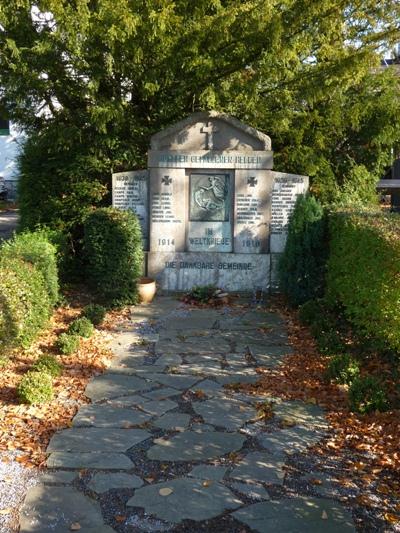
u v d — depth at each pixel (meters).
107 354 7.15
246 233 10.36
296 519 3.79
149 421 5.29
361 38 11.50
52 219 10.61
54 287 8.51
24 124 10.92
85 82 9.87
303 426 5.17
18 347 6.96
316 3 8.95
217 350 7.37
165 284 10.38
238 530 3.68
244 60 9.90
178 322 8.62
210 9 10.02
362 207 9.62
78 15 8.48
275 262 10.33
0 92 10.23
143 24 8.88
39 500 4.01
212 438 4.94
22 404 5.56
